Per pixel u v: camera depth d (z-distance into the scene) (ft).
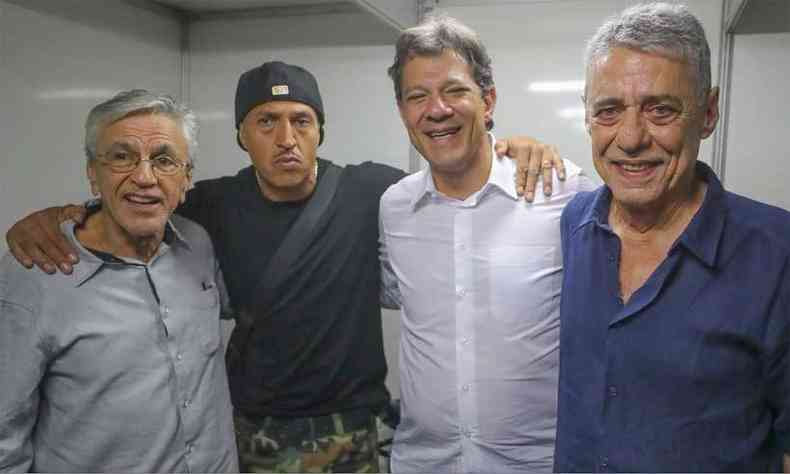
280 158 4.17
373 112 6.25
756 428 2.86
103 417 3.33
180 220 4.11
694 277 2.85
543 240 3.90
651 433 2.89
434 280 4.04
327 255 4.34
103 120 3.31
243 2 6.13
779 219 2.85
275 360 4.33
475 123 3.74
